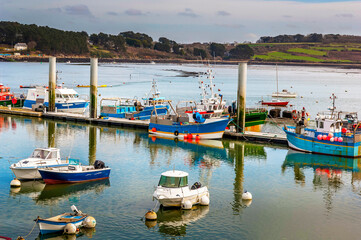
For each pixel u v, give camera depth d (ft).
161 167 163.02
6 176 144.25
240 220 115.24
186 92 469.98
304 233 108.68
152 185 139.54
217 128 216.74
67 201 124.16
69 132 226.99
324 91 539.70
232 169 164.76
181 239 103.40
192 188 125.08
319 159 182.09
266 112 253.24
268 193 137.59
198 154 187.11
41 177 140.36
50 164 140.67
